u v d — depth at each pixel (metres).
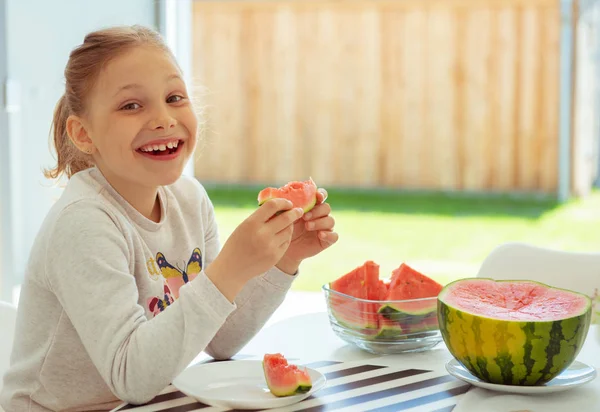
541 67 8.11
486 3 8.19
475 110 8.33
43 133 4.18
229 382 1.40
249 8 8.72
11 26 4.05
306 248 1.66
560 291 1.41
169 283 1.73
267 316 1.67
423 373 1.42
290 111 8.77
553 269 2.06
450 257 6.41
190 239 1.81
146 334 1.37
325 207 1.59
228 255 1.38
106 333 1.40
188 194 1.86
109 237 1.50
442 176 8.51
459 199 8.51
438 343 1.59
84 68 1.59
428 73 8.42
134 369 1.34
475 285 1.45
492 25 8.21
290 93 8.76
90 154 1.71
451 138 8.44
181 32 4.28
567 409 1.25
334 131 8.71
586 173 8.31
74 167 1.82
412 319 1.52
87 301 1.43
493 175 8.35
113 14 4.10
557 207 8.00
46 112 4.16
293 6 8.65
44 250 1.54
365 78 8.59
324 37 8.63
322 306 4.59
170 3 4.15
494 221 7.57
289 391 1.28
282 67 8.74
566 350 1.29
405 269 1.65
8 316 1.92
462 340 1.33
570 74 7.95
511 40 8.16
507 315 1.32
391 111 8.57
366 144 8.66
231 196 8.66
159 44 1.63
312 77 8.70
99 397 1.61
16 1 4.06
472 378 1.36
